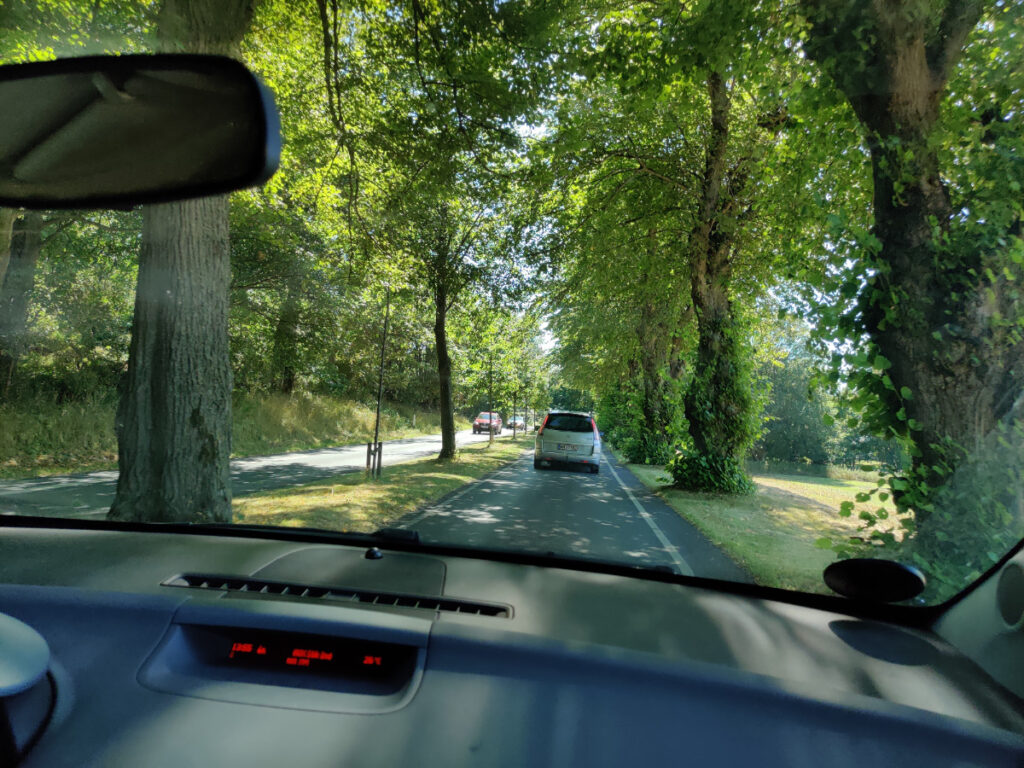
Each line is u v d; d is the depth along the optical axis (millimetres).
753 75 7910
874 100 5102
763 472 21547
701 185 15031
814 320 5098
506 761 1582
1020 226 4441
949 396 4438
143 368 6773
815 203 5379
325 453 25156
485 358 31891
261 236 18609
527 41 9070
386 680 1915
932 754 1664
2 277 13555
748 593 3053
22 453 15461
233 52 6867
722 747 1669
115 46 10773
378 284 15492
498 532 8336
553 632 2246
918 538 4324
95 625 2090
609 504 12141
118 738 1605
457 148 10703
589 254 16375
